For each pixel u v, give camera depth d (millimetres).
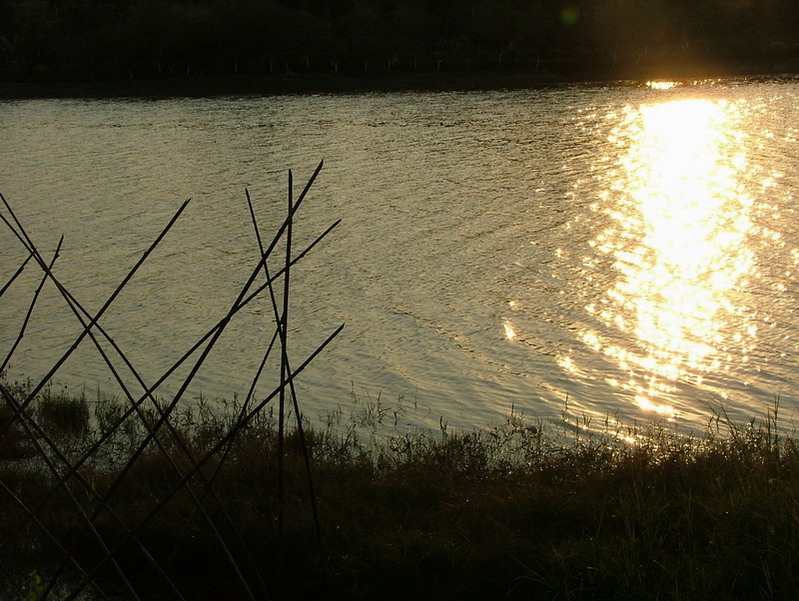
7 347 17453
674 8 93750
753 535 6664
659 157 38312
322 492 8414
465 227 26969
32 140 52875
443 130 49875
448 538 7348
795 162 35188
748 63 81812
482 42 95125
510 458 10508
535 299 19531
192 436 11211
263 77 90438
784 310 18000
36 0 134375
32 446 10789
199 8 100438
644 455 9078
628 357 15789
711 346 16156
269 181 36625
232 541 7508
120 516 7945
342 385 14586
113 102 78375
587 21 95688
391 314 18750
